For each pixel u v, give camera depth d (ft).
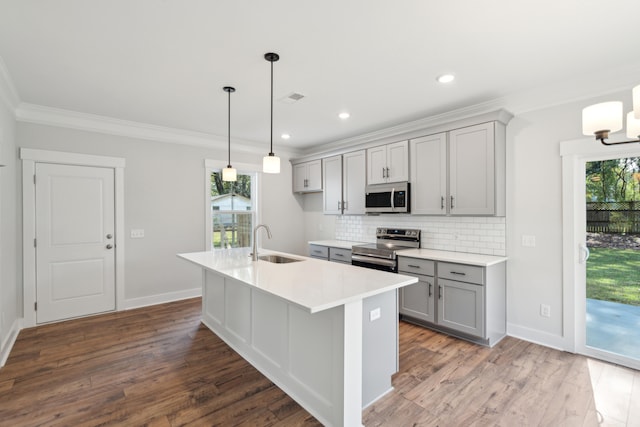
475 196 10.57
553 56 7.64
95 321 12.08
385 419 6.47
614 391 7.39
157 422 6.42
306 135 15.55
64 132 12.10
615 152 8.61
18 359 9.04
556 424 6.29
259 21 6.25
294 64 8.07
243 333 9.25
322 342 6.46
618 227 8.86
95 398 7.21
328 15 6.05
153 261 14.21
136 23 6.31
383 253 12.37
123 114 12.21
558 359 8.96
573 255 9.34
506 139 10.54
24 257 11.34
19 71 8.45
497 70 8.39
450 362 8.80
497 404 6.95
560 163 9.53
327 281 7.07
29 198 11.43
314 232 18.90
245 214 17.52
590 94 8.93
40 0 5.58
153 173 14.17
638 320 8.55
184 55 7.61
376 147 13.78
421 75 8.70
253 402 7.11
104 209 13.00
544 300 9.88
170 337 10.62
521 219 10.29
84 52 7.47
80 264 12.53
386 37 6.82
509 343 10.00
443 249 12.48
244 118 12.68
